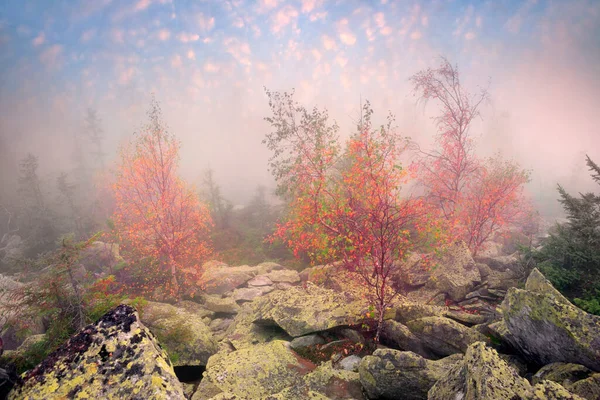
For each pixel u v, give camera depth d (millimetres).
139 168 19531
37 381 4355
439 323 10336
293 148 16297
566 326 7371
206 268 23750
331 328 11625
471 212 23062
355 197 13828
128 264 21547
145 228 19984
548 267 12758
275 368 9562
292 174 16812
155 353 4766
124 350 4719
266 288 20031
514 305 8672
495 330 9609
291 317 11914
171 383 4488
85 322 9453
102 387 4297
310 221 15070
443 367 7840
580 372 6938
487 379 5148
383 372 7840
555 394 4809
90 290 10180
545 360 8094
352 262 13617
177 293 19594
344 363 9945
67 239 10023
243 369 9406
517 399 4801
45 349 8969
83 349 4711
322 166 15422
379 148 13734
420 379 7441
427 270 16531
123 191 20156
